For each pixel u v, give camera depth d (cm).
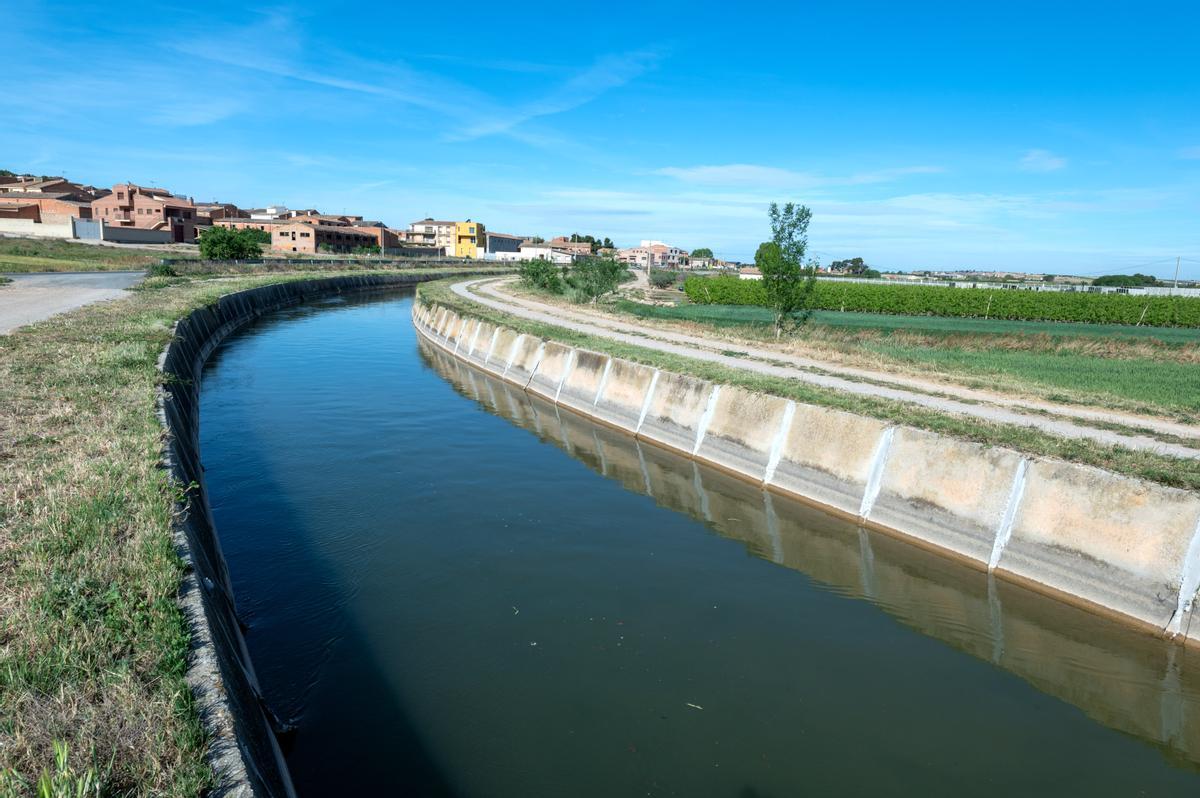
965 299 6431
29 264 5931
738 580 1271
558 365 2856
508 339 3375
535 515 1548
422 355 3922
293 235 12138
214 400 2545
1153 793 792
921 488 1455
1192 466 1245
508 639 1044
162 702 543
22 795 441
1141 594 1109
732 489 1778
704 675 973
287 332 4578
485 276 11481
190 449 1455
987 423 1553
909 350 3183
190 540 842
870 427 1578
